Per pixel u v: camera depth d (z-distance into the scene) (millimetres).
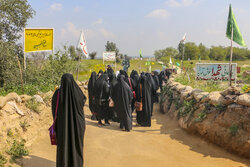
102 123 7742
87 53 12391
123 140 6000
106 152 5145
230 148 4773
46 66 9961
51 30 9180
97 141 5922
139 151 5191
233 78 9875
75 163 3799
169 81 11180
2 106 4629
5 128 4422
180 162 4566
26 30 8594
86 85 12992
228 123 4906
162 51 69750
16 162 4082
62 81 3844
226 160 4500
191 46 79375
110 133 6707
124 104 6922
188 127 6055
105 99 7605
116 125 7949
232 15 6340
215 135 5160
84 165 4488
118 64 41250
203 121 5559
